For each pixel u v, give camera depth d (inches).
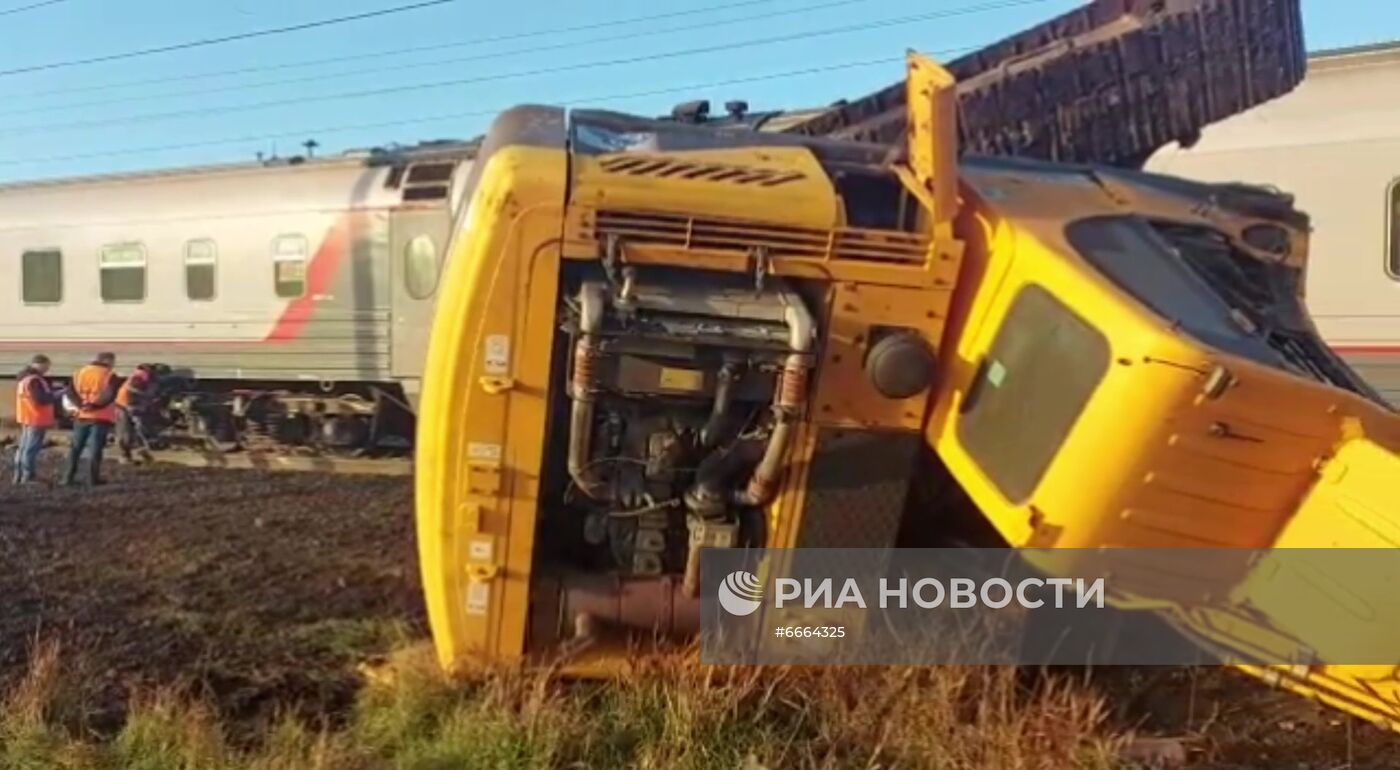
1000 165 228.2
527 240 188.1
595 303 185.0
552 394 196.2
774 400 193.6
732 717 192.2
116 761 194.1
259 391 658.2
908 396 193.2
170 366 686.5
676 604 206.2
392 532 415.2
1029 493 179.6
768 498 199.6
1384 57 434.3
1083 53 277.1
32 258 748.0
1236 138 452.1
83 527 423.8
